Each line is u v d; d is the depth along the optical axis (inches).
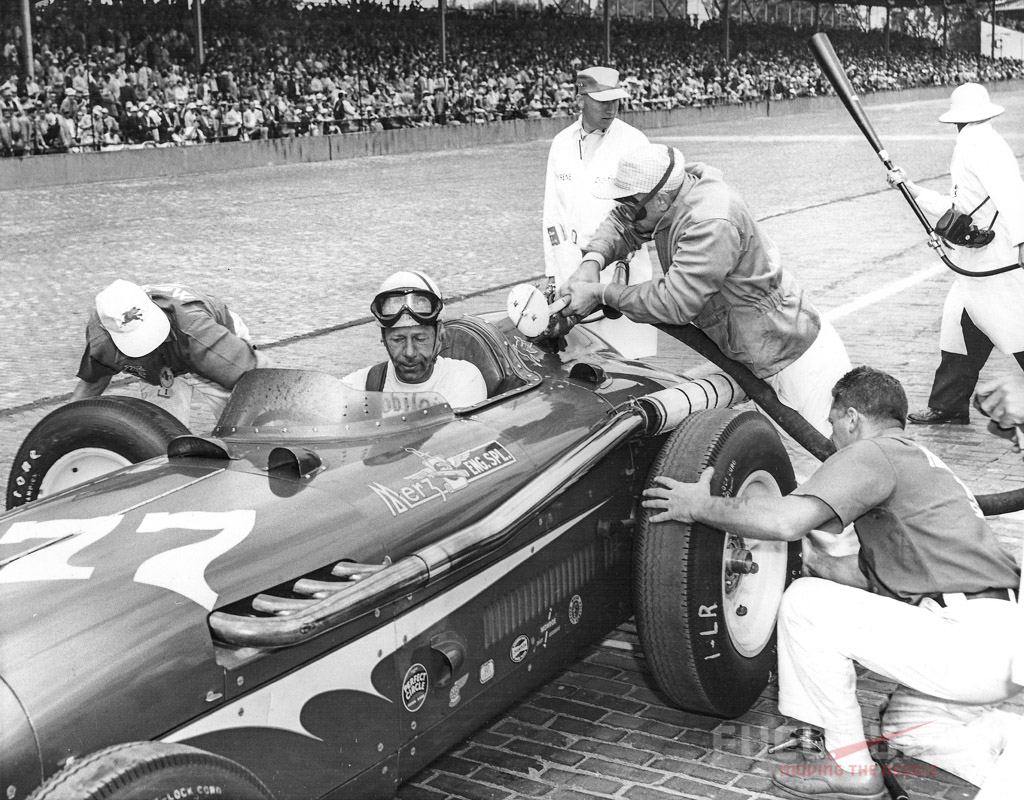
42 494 150.9
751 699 148.9
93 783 78.2
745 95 1844.2
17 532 109.7
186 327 166.9
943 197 246.1
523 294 160.9
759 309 168.1
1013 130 1264.8
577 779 135.0
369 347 351.3
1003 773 111.2
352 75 1268.5
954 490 128.9
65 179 880.3
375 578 101.6
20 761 83.7
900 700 135.7
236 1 1201.4
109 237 589.6
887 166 235.9
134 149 933.8
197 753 84.8
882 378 134.7
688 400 157.0
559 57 1611.7
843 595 130.0
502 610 128.8
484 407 141.9
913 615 126.3
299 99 1145.4
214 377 169.2
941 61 2561.5
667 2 2076.8
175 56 1129.4
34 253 539.2
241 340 170.2
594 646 171.2
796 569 161.8
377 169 984.3
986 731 130.2
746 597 154.3
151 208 713.6
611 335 226.8
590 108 230.4
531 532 133.0
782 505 127.3
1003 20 2987.2
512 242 559.2
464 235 584.4
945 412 271.7
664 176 158.1
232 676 96.4
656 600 138.6
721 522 132.1
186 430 148.4
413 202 730.2
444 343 158.4
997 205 231.8
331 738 105.9
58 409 149.9
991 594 126.0
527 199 741.3
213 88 1061.8
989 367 315.3
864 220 611.8
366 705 109.3
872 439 130.7
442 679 118.7
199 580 98.7
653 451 160.2
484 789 133.1
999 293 241.9
